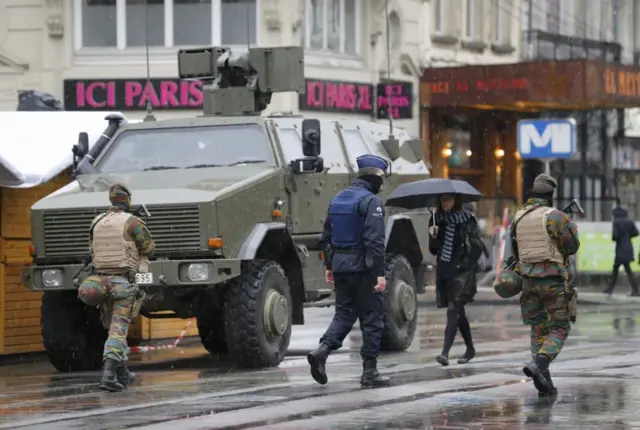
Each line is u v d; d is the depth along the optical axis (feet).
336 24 228.43
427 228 129.39
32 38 213.66
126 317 91.45
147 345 134.82
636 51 322.34
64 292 109.19
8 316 121.29
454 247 105.29
